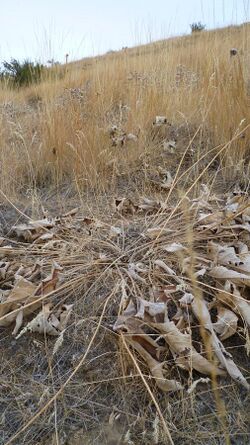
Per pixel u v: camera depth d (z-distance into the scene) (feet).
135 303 4.77
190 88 11.32
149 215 7.06
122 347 4.29
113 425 3.83
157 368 4.07
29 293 5.07
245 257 5.18
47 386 4.20
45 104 11.44
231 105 9.10
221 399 3.98
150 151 9.37
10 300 4.97
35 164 9.64
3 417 3.95
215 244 5.43
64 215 7.17
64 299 5.11
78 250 5.97
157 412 3.83
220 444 3.60
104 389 4.15
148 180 8.45
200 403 3.94
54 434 3.78
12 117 11.66
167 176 8.36
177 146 9.62
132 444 3.58
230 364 4.13
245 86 9.41
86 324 4.83
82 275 5.41
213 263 5.20
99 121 10.49
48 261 5.85
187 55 15.61
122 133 8.89
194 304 4.50
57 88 13.50
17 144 10.30
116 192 8.41
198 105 10.71
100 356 4.46
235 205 6.29
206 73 11.59
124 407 3.96
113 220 6.97
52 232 6.51
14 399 4.13
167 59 13.78
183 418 3.78
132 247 5.99
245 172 8.35
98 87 12.80
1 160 9.55
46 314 4.75
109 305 5.00
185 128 10.40
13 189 8.54
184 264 5.08
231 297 4.65
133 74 12.44
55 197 8.62
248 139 8.80
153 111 10.67
